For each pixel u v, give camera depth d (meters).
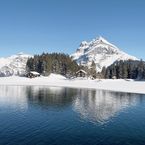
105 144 30.34
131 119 45.28
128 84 139.38
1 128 36.78
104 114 49.75
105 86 131.88
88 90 108.88
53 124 40.16
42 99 71.62
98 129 37.53
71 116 47.00
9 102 64.00
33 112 50.16
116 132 35.88
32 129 36.66
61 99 72.56
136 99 75.00
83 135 34.03
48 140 31.36
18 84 148.88
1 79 174.25
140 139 32.62
